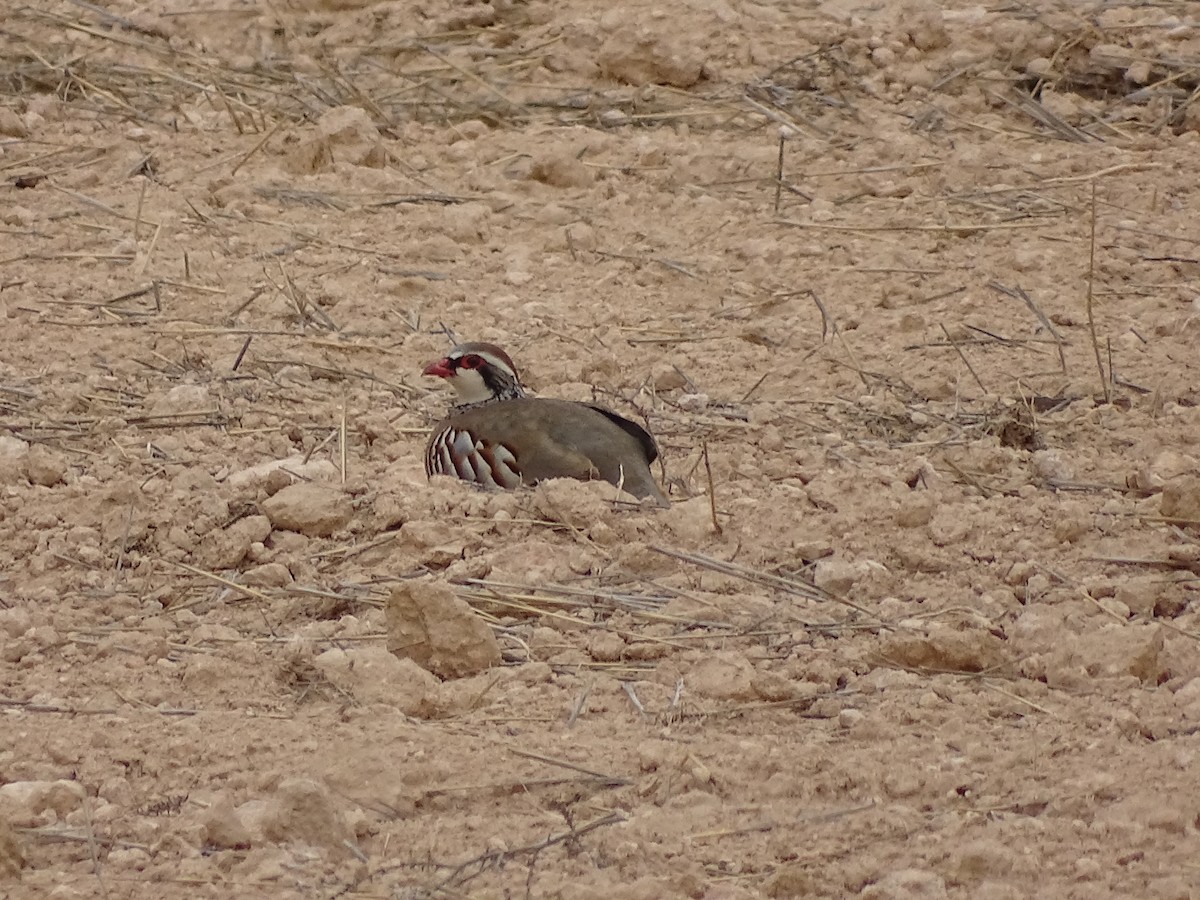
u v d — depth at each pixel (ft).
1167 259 57.06
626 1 76.38
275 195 60.64
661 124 69.00
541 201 62.03
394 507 38.50
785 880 26.00
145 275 54.29
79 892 25.72
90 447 42.88
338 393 47.19
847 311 53.57
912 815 27.99
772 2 76.79
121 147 63.62
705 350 51.01
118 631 34.35
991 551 37.65
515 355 50.14
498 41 74.28
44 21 73.00
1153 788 28.40
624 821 27.89
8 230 56.90
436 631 32.86
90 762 29.25
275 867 26.35
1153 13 74.84
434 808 28.48
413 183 62.49
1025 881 26.09
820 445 43.80
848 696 32.19
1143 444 43.73
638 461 39.63
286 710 31.32
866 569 36.09
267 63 71.56
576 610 34.86
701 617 34.58
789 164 65.36
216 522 38.42
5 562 37.35
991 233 59.47
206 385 47.03
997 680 32.76
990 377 48.80
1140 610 35.35
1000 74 72.18
